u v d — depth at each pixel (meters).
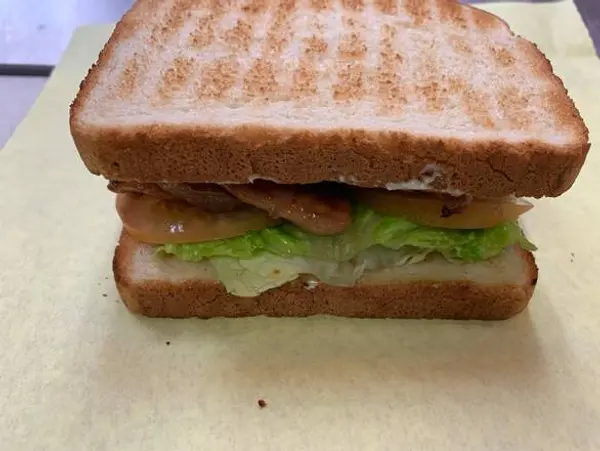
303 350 0.15
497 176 0.14
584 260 0.17
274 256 0.15
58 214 0.18
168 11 0.17
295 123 0.14
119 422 0.14
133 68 0.15
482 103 0.15
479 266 0.16
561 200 0.18
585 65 0.23
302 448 0.13
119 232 0.17
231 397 0.14
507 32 0.17
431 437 0.13
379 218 0.15
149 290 0.15
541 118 0.14
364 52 0.16
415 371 0.15
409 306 0.16
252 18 0.17
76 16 0.26
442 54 0.16
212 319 0.16
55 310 0.16
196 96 0.14
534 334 0.15
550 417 0.14
